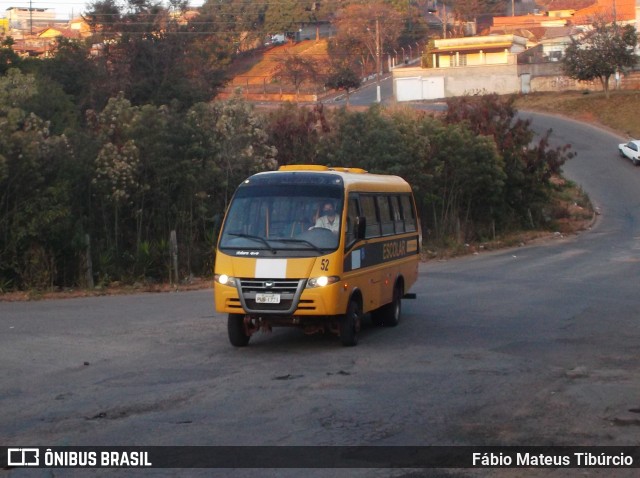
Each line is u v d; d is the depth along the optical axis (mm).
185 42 53594
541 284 22297
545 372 11273
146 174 23984
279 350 13008
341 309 12672
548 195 41281
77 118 34031
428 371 11305
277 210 13062
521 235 37656
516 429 8430
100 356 12547
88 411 9188
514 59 87000
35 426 8578
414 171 32188
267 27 110250
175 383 10602
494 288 21453
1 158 20578
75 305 19109
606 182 55438
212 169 24844
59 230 21969
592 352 12758
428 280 23484
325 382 10602
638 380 10773
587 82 81812
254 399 9680
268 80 94000
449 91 85000
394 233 15672
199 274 24766
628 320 16047
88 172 23312
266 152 27969
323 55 100688
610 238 37750
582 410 9203
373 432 8289
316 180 13328
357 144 30984
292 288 12414
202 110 25844
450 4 123062
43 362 12086
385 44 103375
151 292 22062
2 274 22000
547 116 75188
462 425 8570
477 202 36281
